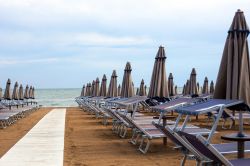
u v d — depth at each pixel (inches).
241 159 181.3
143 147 344.8
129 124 373.7
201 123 596.4
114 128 492.4
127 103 458.3
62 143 366.3
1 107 765.9
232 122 516.1
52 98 3371.1
